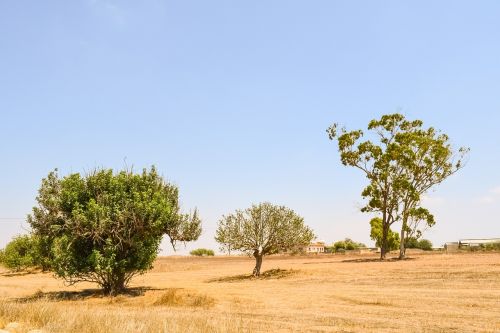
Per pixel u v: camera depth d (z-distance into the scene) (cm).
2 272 7806
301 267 5362
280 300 2731
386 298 2650
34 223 3244
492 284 3059
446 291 2856
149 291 3369
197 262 8956
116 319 1575
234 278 4875
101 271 3120
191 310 2325
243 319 1966
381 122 6203
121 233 3167
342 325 1814
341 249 12800
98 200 3191
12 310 1753
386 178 5991
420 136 6122
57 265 3167
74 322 1517
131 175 3406
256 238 4819
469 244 8188
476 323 1816
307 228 4916
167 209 3244
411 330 1689
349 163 6188
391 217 6047
